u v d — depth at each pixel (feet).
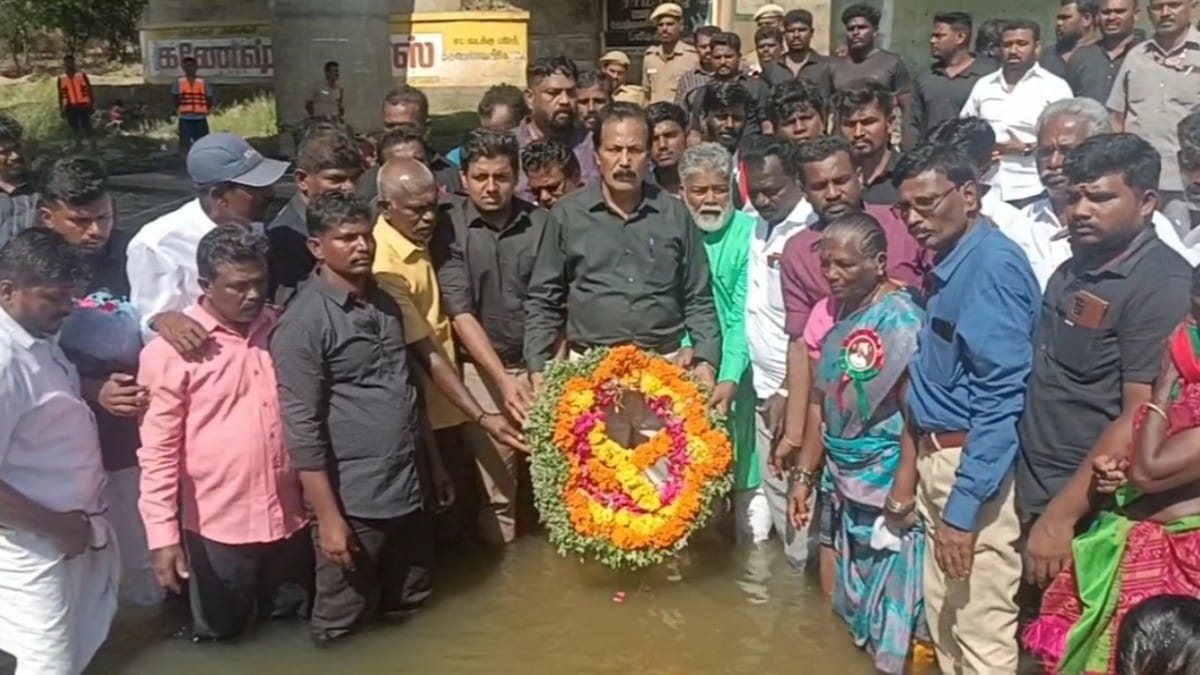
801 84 20.25
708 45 30.91
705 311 18.24
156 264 16.31
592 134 22.07
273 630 16.55
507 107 22.86
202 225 16.60
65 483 14.08
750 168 17.84
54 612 14.03
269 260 16.88
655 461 17.76
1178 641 8.98
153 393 15.05
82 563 14.71
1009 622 13.75
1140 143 12.14
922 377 13.69
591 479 17.69
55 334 14.23
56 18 96.32
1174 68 21.03
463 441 18.97
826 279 15.05
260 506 15.57
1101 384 12.64
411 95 23.16
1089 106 15.57
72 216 15.71
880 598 15.11
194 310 15.48
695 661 15.78
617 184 17.34
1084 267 12.74
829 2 49.96
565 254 18.02
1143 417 11.76
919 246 15.57
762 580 18.15
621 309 17.79
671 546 17.47
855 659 15.74
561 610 17.28
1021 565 13.74
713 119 22.21
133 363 15.96
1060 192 15.83
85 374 15.74
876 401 14.56
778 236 17.74
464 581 18.19
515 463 19.24
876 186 17.94
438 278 18.07
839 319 15.46
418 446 16.49
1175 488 11.68
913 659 15.19
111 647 16.06
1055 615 12.66
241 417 15.34
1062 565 12.66
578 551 17.56
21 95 90.07
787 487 17.92
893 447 14.76
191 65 66.64
